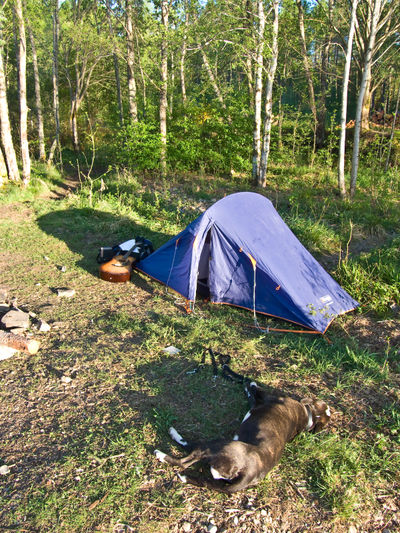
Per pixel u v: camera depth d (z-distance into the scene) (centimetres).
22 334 559
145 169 1570
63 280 762
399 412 439
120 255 827
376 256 892
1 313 605
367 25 1434
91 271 814
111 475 347
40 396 441
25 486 333
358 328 639
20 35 1309
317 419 409
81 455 365
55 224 1057
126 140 1583
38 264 829
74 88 2712
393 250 901
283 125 1958
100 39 2075
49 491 330
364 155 1883
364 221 1109
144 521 311
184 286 700
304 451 381
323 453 379
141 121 1691
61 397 441
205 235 700
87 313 641
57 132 2181
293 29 1836
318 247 977
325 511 329
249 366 521
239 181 1521
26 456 362
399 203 1268
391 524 323
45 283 743
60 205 1188
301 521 320
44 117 2877
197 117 1638
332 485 347
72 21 2405
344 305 689
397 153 1802
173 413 421
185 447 371
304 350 561
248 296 688
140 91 2317
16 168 1380
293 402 402
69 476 344
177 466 359
